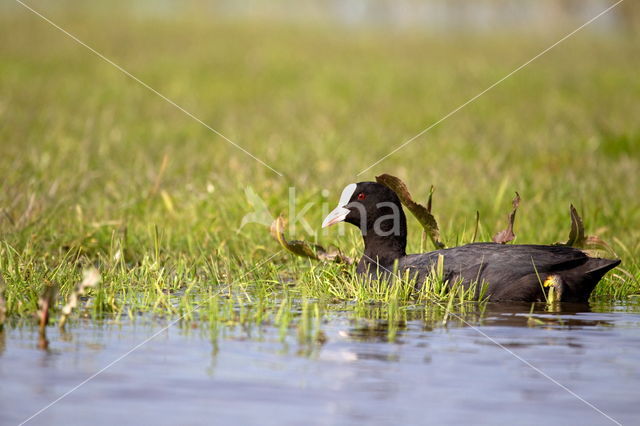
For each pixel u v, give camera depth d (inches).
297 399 447.2
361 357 524.7
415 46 3890.3
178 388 463.8
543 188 1194.6
